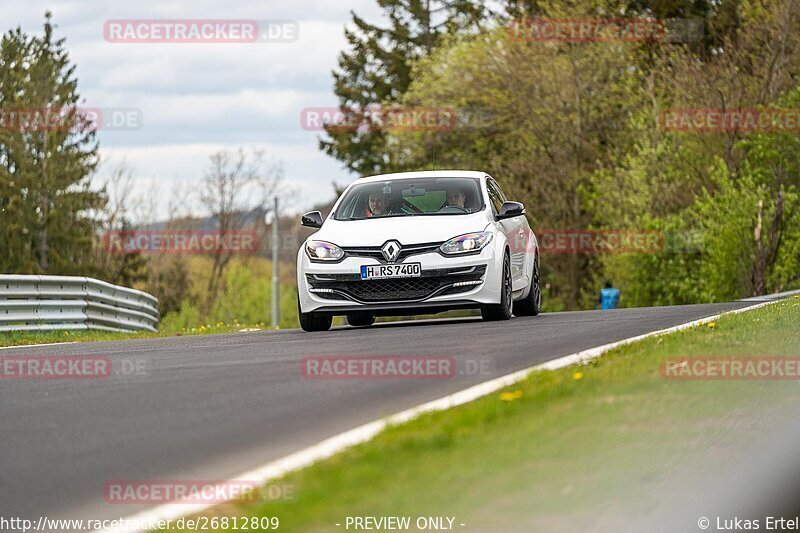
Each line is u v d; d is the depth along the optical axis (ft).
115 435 78.02
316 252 148.25
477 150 509.76
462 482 54.39
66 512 60.13
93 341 168.76
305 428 75.66
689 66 452.76
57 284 213.66
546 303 507.30
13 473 69.05
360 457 61.16
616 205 434.71
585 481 53.93
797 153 394.11
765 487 55.36
